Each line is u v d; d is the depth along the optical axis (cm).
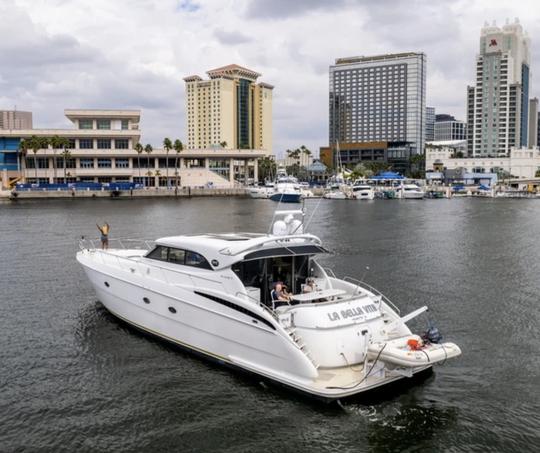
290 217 1817
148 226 6109
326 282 1775
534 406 1489
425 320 2266
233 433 1326
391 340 1491
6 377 1631
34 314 2264
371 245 4525
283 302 1639
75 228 5762
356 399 1488
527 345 1959
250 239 1758
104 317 2178
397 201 12712
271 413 1408
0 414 1410
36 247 4244
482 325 2197
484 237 5141
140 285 1877
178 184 15475
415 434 1335
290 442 1293
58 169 14125
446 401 1502
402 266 3488
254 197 13050
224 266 1642
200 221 6819
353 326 1526
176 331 1789
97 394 1519
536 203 11881
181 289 1731
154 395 1506
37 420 1384
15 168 14000
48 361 1745
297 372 1453
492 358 1830
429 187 16875
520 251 4181
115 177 14788
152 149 14625
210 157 15988
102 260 2180
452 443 1303
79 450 1258
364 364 1477
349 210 9375
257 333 1528
